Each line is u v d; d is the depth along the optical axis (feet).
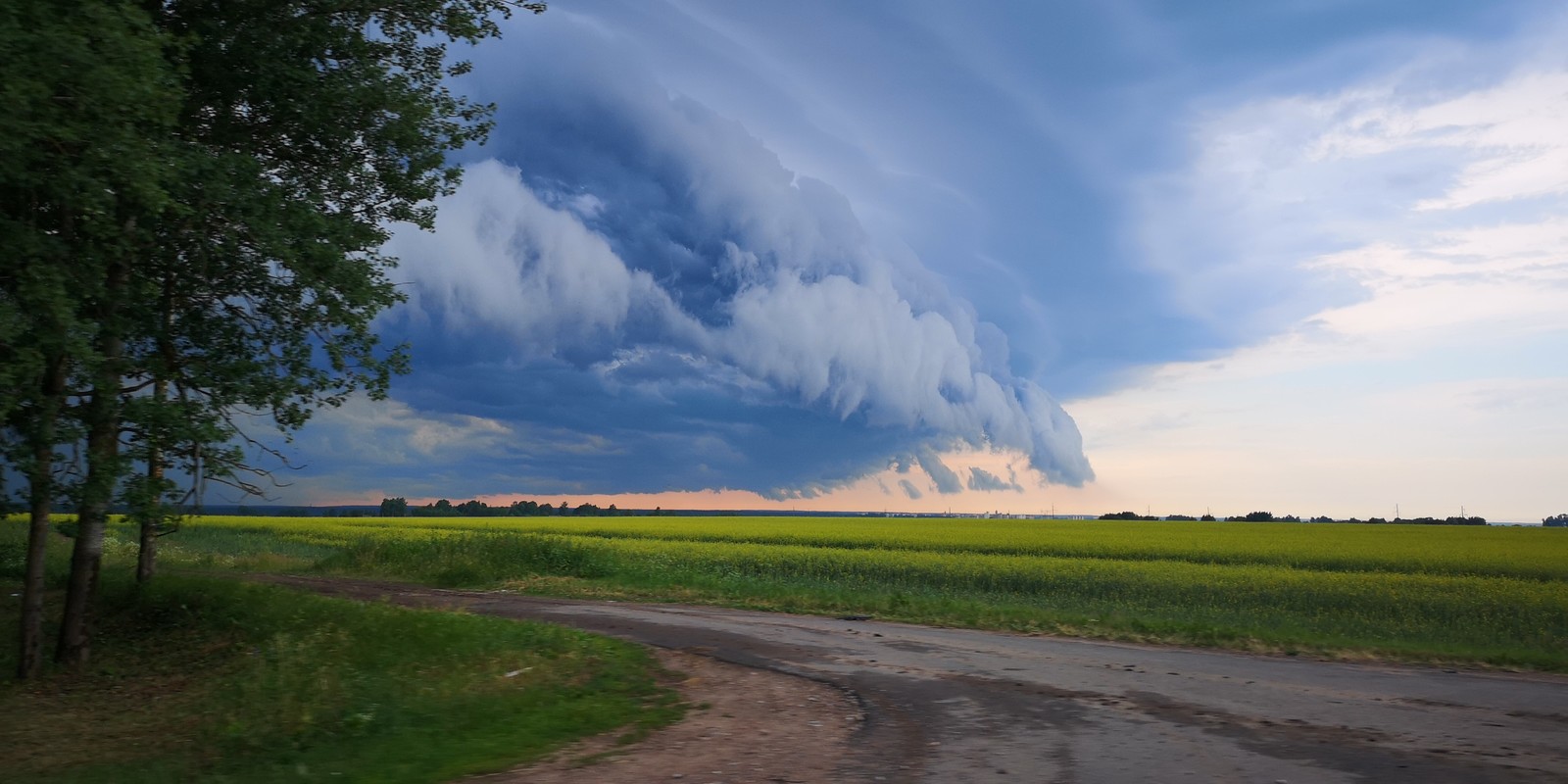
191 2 42.29
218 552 117.50
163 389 44.19
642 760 23.16
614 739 25.72
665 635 47.37
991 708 29.50
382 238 48.47
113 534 140.36
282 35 43.73
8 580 71.72
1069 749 23.88
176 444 41.47
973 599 69.97
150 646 47.83
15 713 36.40
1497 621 55.93
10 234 34.12
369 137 47.70
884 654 41.37
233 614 50.01
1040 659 39.88
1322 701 30.37
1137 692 32.07
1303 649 43.37
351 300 43.50
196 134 45.09
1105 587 74.49
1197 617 58.08
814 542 135.85
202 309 45.21
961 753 23.61
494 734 26.32
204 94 44.14
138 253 41.57
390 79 46.19
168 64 35.17
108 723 34.22
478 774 22.02
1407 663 39.68
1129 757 22.97
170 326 43.70
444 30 48.19
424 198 49.32
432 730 27.02
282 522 209.26
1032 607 64.08
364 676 34.83
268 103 45.16
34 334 35.04
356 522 215.51
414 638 41.91
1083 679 34.71
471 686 32.76
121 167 33.81
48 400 38.27
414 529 172.14
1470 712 28.37
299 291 44.78
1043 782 20.59
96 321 38.86
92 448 40.81
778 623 52.47
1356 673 36.27
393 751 24.67
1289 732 25.70
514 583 76.07
